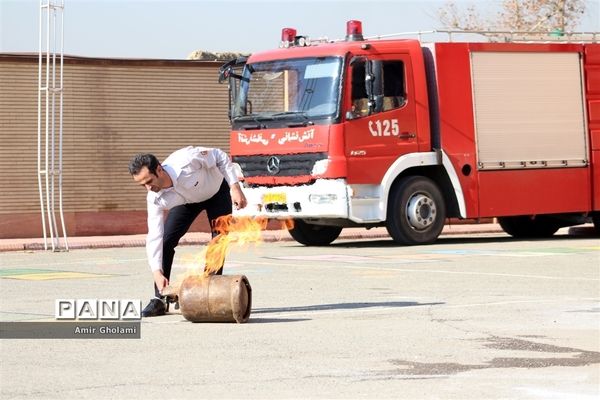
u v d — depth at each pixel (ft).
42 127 88.84
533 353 31.91
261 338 34.63
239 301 37.27
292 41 77.30
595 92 82.07
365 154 72.59
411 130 74.59
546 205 79.92
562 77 80.94
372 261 63.41
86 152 90.17
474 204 77.25
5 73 87.61
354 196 72.18
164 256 39.99
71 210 89.86
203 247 80.64
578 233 92.53
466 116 77.10
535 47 79.97
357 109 72.38
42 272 58.80
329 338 34.63
